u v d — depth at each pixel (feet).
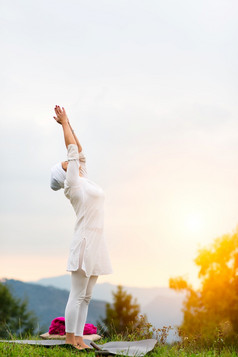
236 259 56.85
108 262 18.17
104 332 23.12
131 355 16.58
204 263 56.90
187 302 54.75
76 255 17.37
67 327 17.52
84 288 17.57
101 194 18.02
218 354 19.48
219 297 54.08
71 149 17.83
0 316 81.87
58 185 18.85
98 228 17.76
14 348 17.03
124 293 76.48
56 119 18.52
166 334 21.43
